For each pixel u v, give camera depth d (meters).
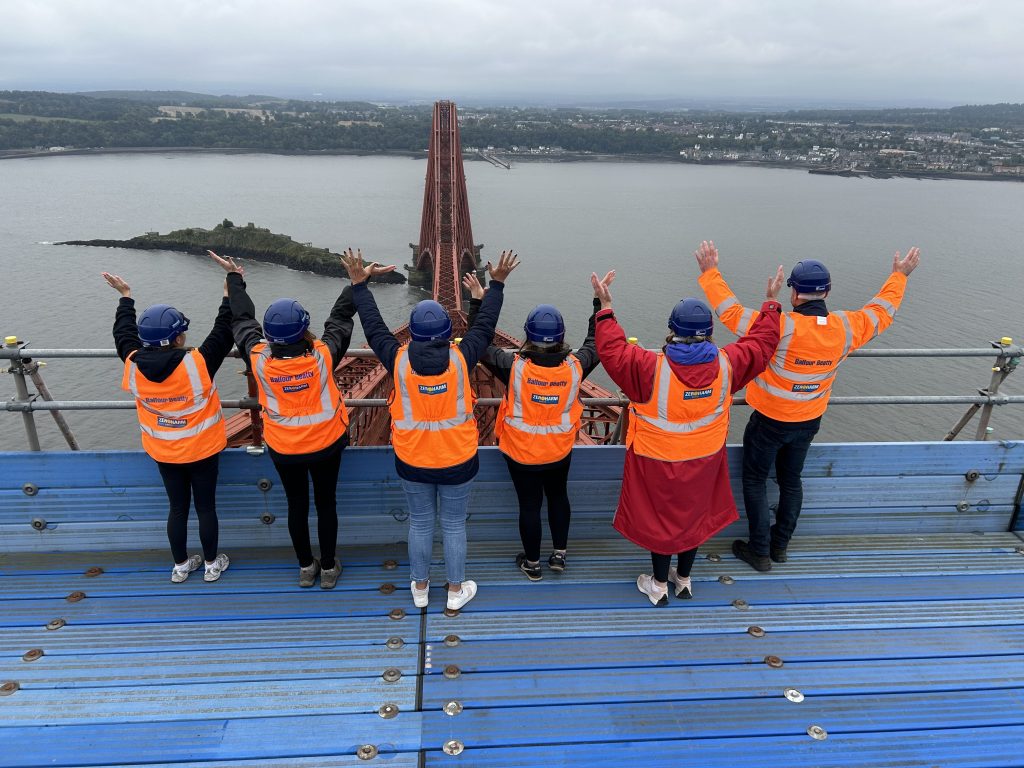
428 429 3.85
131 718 3.52
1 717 3.51
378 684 3.77
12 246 118.19
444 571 4.82
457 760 3.31
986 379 51.09
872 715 3.62
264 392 3.91
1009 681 3.87
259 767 3.25
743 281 88.12
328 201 186.75
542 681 3.82
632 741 3.43
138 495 4.86
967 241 119.12
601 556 5.02
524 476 4.28
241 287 4.34
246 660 3.93
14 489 4.79
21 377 4.66
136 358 3.97
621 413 5.30
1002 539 5.32
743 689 3.79
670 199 194.00
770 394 4.37
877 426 42.41
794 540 5.27
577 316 75.62
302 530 4.37
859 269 92.50
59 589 4.53
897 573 4.86
